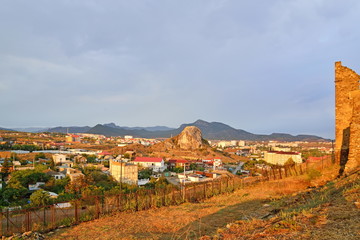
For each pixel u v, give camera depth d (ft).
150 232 39.60
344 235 18.57
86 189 127.54
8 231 46.57
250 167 302.25
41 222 52.24
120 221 47.70
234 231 28.53
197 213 49.67
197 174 221.87
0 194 116.67
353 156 55.52
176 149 400.88
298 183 66.90
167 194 71.31
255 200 55.21
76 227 45.83
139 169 251.39
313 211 27.50
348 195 31.40
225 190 74.84
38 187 144.77
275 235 21.97
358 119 55.47
